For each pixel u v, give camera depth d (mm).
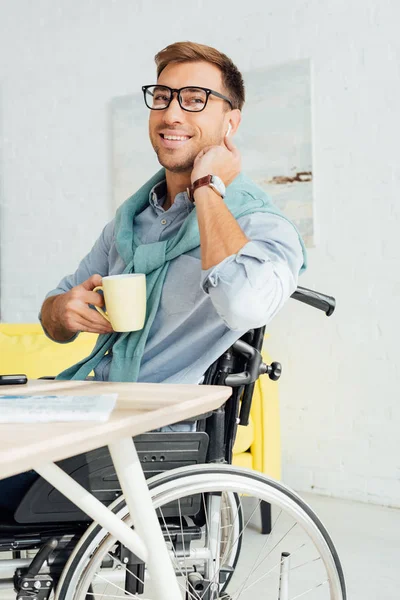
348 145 2752
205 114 1413
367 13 2697
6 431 716
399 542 2312
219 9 3041
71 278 1675
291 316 2912
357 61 2723
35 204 3627
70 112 3494
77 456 1088
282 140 2871
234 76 1473
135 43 3285
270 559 2176
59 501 1074
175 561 1195
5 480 1142
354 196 2746
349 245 2766
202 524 1220
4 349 2572
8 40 3689
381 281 2703
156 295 1354
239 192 1365
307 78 2805
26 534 1117
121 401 922
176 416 895
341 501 2762
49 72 3559
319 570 2082
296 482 2912
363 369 2754
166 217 1440
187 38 3139
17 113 3668
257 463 2467
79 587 1054
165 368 1339
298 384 2902
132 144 3270
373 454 2734
